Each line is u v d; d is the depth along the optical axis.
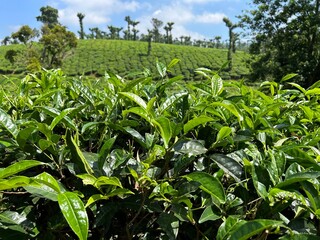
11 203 1.42
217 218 1.29
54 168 1.44
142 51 76.44
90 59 70.19
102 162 1.37
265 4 25.33
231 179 1.54
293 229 1.28
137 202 1.35
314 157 1.61
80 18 96.31
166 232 1.28
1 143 1.51
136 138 1.56
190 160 1.40
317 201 1.24
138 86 2.06
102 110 2.02
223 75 60.81
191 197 1.42
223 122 1.83
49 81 2.24
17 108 2.12
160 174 1.42
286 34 24.92
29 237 1.22
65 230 1.42
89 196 1.32
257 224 1.04
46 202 1.43
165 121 1.36
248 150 1.53
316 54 24.50
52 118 1.74
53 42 46.22
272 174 1.36
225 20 67.56
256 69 25.80
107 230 1.32
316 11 24.64
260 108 1.91
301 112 2.21
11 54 46.31
